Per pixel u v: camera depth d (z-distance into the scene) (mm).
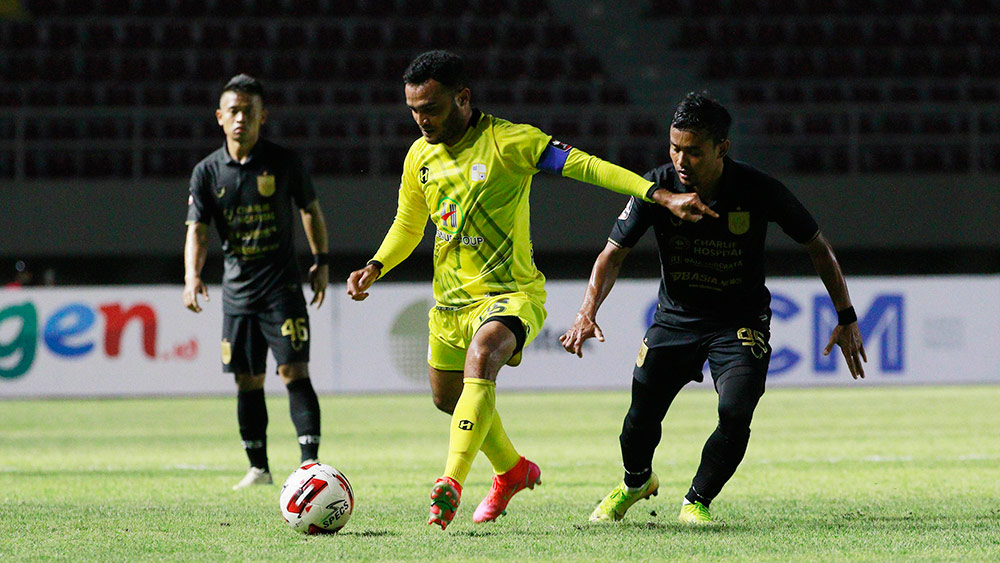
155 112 79312
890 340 60625
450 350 17578
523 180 16906
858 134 84375
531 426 42000
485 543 15344
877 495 21953
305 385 24172
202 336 59688
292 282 24141
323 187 75750
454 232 17031
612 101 86000
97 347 59219
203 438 38562
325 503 16266
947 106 79750
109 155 80000
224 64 86750
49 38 88062
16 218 74875
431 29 90500
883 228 76938
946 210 76875
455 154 16875
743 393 16281
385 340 60000
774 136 83000
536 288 17375
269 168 23703
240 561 14008
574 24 92688
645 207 16609
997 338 60875
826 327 60312
